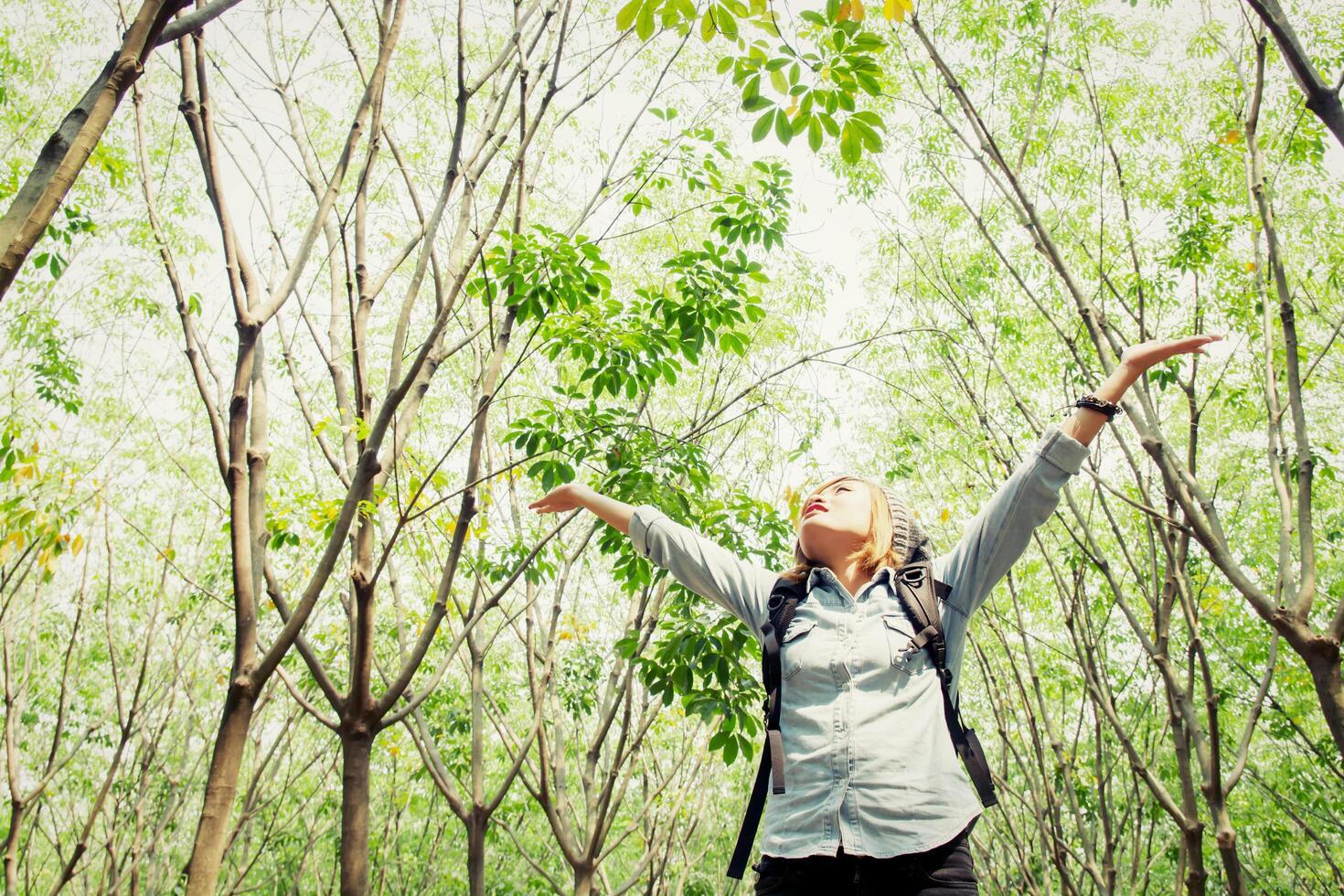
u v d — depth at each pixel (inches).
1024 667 393.1
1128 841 434.6
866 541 80.0
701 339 204.5
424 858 600.4
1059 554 341.1
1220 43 210.4
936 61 171.8
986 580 74.8
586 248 173.5
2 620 290.7
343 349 189.2
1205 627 329.1
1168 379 221.1
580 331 198.5
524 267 171.3
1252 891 479.8
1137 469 203.3
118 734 477.1
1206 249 252.7
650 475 200.8
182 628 389.4
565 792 295.9
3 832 510.3
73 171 65.4
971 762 67.5
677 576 85.3
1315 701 364.8
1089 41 268.4
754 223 216.5
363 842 146.8
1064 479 73.2
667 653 210.8
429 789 541.6
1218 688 364.5
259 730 425.7
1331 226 284.7
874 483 86.4
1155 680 317.1
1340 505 353.7
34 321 304.3
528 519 312.8
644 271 343.6
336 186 147.7
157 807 487.5
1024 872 304.2
